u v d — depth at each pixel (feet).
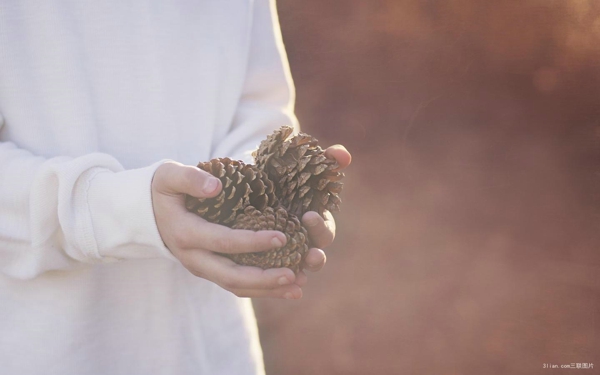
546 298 14.23
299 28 30.32
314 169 4.46
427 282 14.83
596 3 29.78
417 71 28.25
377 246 16.47
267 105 5.59
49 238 4.58
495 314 13.60
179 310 5.00
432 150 22.77
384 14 30.60
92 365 4.81
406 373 11.74
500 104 26.02
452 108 25.63
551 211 18.60
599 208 18.63
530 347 12.56
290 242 4.33
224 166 4.38
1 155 4.59
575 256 16.02
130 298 4.90
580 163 21.75
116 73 4.91
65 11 4.79
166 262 4.94
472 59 28.35
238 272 4.26
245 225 4.34
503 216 18.28
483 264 15.66
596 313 13.53
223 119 5.30
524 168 21.47
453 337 12.85
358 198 19.34
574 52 28.76
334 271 15.26
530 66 28.02
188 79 5.11
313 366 11.94
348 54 28.76
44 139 4.79
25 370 4.72
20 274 4.64
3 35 4.70
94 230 4.52
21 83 4.74
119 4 4.89
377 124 24.68
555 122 24.82
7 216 4.59
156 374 4.96
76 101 4.79
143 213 4.40
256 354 5.30
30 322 4.73
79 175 4.53
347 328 13.10
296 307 13.83
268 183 4.41
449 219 18.02
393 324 13.23
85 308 4.78
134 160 4.98
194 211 4.38
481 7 29.99
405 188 20.07
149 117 4.99
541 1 29.99
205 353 5.07
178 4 5.06
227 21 5.26
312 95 26.53
